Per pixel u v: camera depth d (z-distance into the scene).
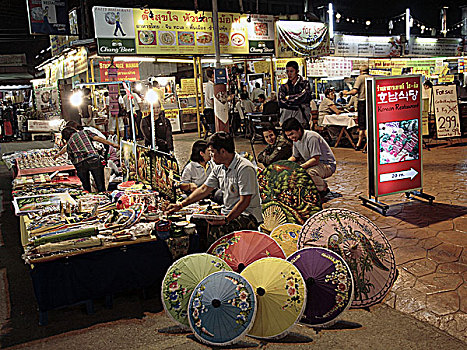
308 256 3.45
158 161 4.91
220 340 3.05
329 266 3.36
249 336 3.18
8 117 20.70
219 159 3.89
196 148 5.12
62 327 3.43
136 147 5.88
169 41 10.52
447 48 19.62
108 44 9.84
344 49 16.41
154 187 5.12
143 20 10.13
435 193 6.54
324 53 13.05
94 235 3.66
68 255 3.42
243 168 3.89
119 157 7.61
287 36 12.22
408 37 18.22
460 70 18.16
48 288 3.41
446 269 3.98
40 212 4.51
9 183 10.09
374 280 3.55
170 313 3.31
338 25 27.53
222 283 3.19
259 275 3.30
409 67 17.47
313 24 12.59
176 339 3.20
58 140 10.20
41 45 26.36
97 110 11.36
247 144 12.92
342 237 3.71
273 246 3.69
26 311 3.76
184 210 4.48
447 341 3.00
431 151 10.50
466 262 4.09
